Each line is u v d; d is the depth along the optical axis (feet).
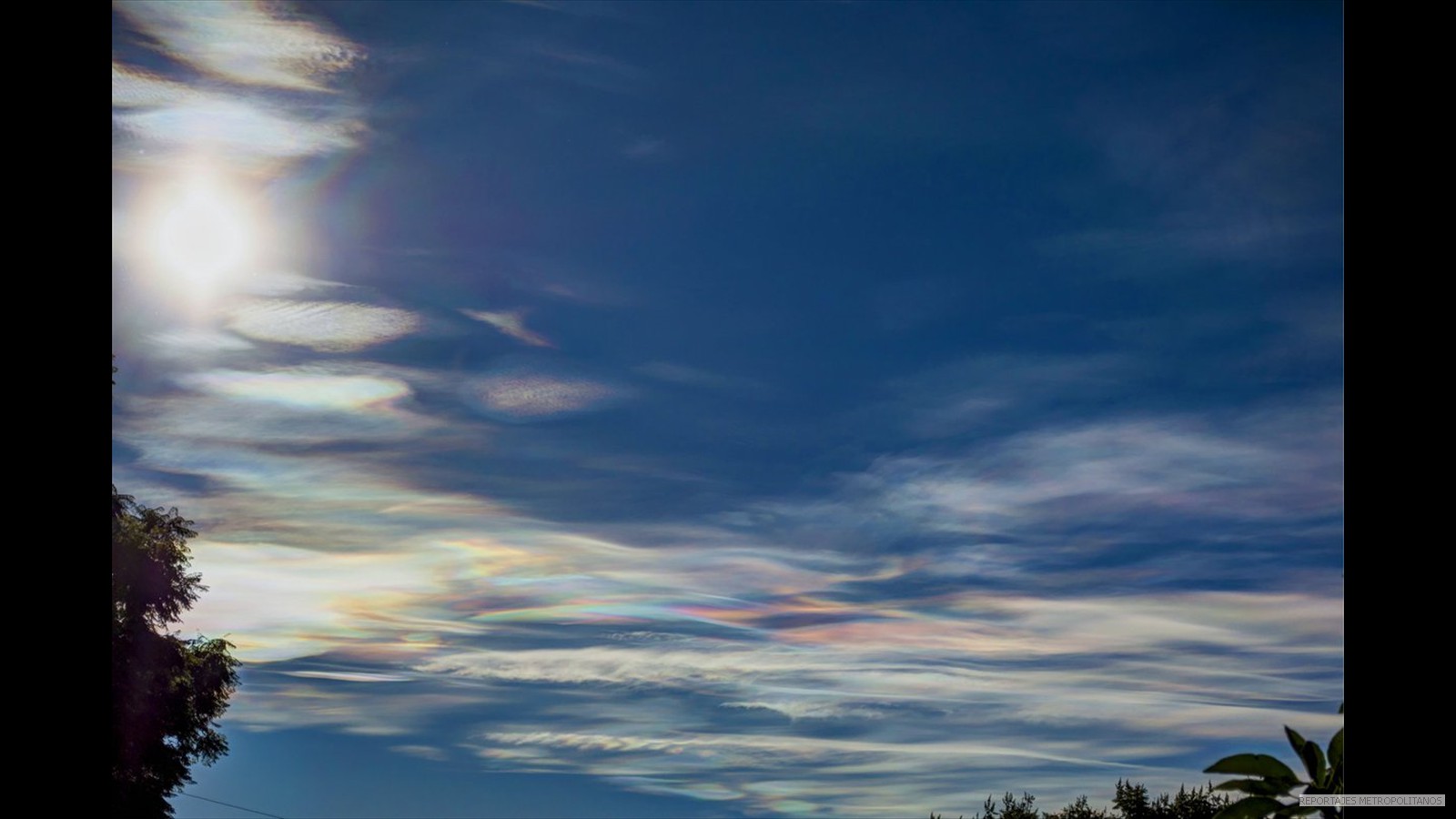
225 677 144.97
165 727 134.51
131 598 133.18
